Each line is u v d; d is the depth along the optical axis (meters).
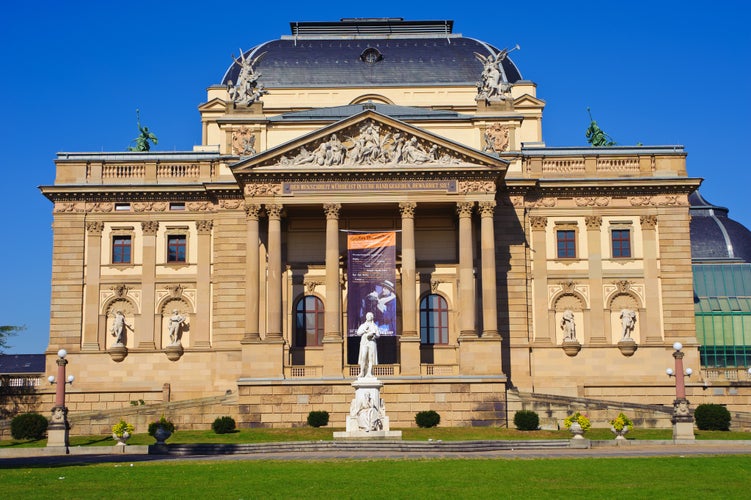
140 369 88.50
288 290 88.69
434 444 61.50
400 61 101.56
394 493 40.59
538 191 90.94
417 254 89.81
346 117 86.38
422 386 80.62
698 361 88.56
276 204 84.06
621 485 42.94
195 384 88.31
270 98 99.75
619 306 90.06
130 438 72.44
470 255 83.69
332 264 83.38
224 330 88.31
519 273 89.38
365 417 66.00
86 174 91.69
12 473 48.31
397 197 84.25
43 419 75.06
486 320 82.94
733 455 54.59
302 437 71.00
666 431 76.00
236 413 80.44
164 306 89.94
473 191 84.44
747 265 101.44
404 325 82.56
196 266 90.19
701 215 112.06
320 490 41.47
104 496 40.00
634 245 90.75
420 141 85.00
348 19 109.31
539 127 101.94
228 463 52.81
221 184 89.19
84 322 89.50
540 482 43.81
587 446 63.59
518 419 76.44
